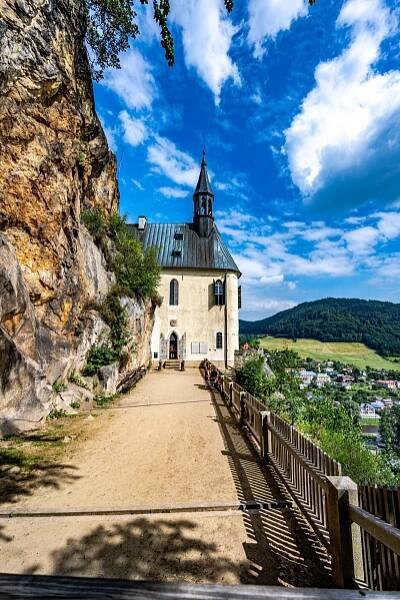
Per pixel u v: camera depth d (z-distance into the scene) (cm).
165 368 2870
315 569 360
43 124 1101
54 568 351
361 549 316
